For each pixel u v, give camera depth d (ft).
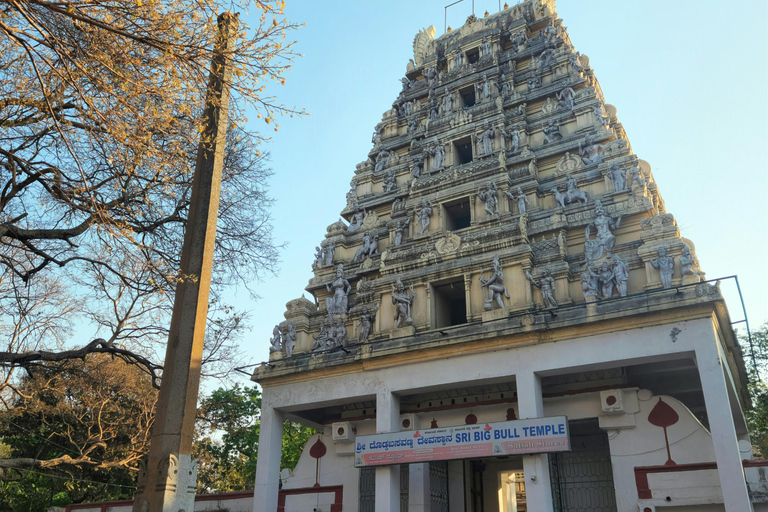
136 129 36.17
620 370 66.85
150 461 27.53
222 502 80.33
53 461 53.83
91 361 80.53
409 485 68.74
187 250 31.76
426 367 68.74
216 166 34.06
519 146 94.58
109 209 42.27
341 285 93.30
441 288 83.25
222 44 35.22
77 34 34.06
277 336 84.12
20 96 38.04
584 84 97.86
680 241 69.82
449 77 112.27
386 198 102.27
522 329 63.57
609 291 69.00
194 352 29.53
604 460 72.23
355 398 73.00
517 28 113.91
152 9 32.76
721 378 54.19
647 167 86.53
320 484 80.28
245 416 140.87
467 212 94.53
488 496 84.89
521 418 60.75
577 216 79.92
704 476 57.62
